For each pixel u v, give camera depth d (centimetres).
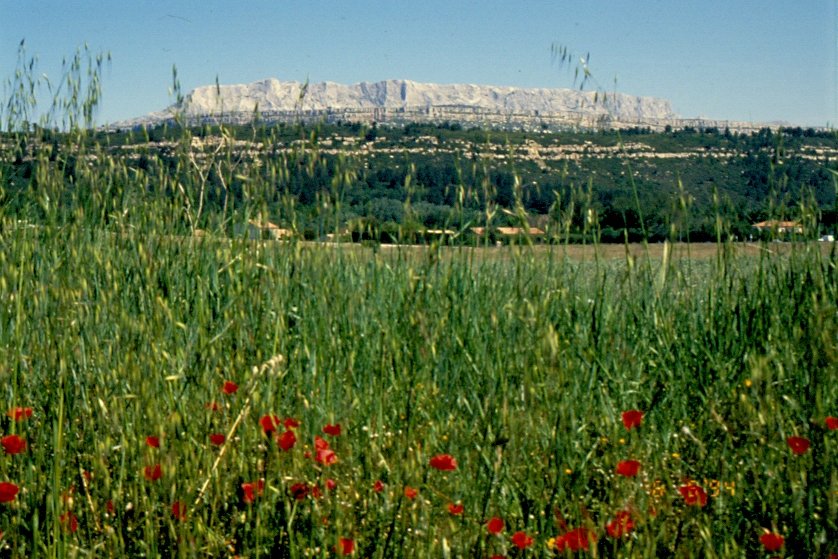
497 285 332
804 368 274
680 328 367
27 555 229
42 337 294
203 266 363
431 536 228
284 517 241
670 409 323
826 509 227
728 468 249
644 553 209
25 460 257
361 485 251
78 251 341
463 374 303
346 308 327
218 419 279
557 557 230
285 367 296
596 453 276
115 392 268
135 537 247
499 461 227
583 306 347
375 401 286
